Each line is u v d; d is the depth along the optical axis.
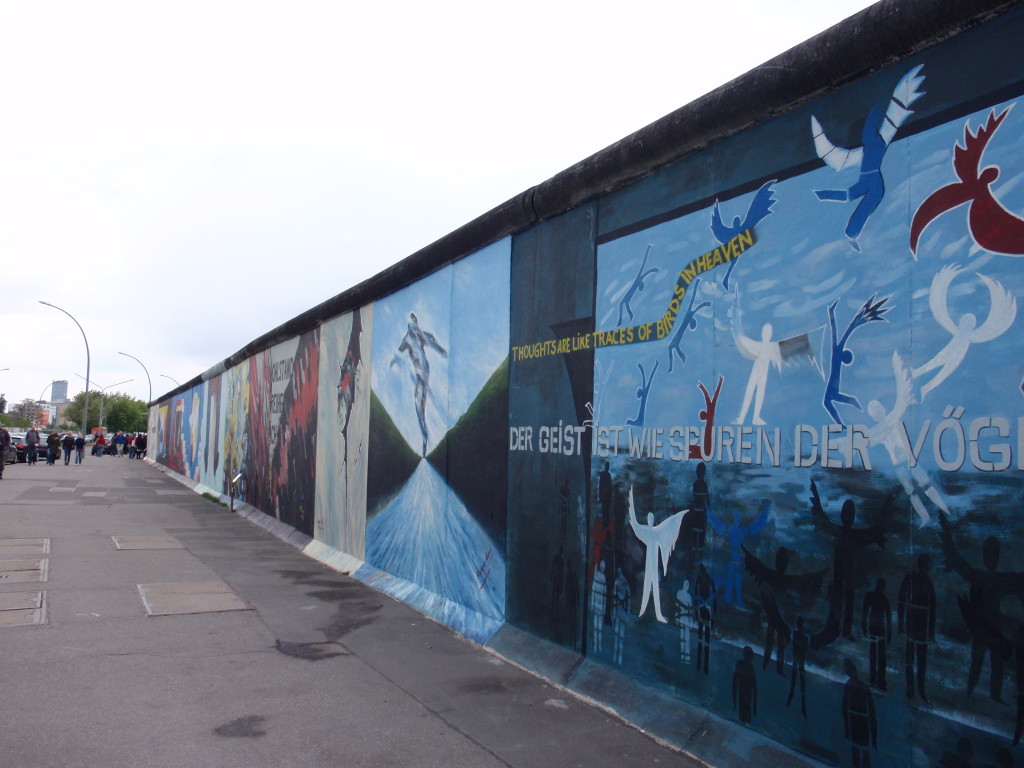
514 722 4.66
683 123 4.57
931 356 3.26
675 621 4.59
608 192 5.45
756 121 4.21
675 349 4.71
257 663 5.71
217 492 21.39
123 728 4.40
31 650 5.79
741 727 4.08
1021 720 2.88
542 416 6.07
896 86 3.50
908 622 3.29
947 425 3.18
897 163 3.47
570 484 5.66
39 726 4.38
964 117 3.22
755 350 4.13
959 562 3.11
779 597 3.90
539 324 6.20
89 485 23.75
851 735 3.51
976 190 3.15
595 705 4.95
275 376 15.45
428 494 8.08
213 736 4.33
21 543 10.82
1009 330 2.99
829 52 3.69
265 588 8.52
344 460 10.91
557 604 5.71
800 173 3.95
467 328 7.42
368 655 6.03
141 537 12.19
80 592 7.79
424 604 7.66
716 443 4.35
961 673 3.08
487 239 7.05
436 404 8.02
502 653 6.08
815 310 3.80
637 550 4.94
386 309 9.67
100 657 5.70
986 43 3.16
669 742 4.33
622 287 5.23
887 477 3.41
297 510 13.05
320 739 4.33
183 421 31.89
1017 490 2.92
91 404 119.88
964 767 3.05
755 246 4.19
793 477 3.86
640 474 4.95
